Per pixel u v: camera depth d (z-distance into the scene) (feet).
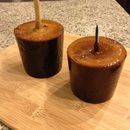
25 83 0.71
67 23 1.05
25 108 0.62
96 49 0.58
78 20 1.08
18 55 0.83
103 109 0.61
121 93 0.66
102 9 1.18
